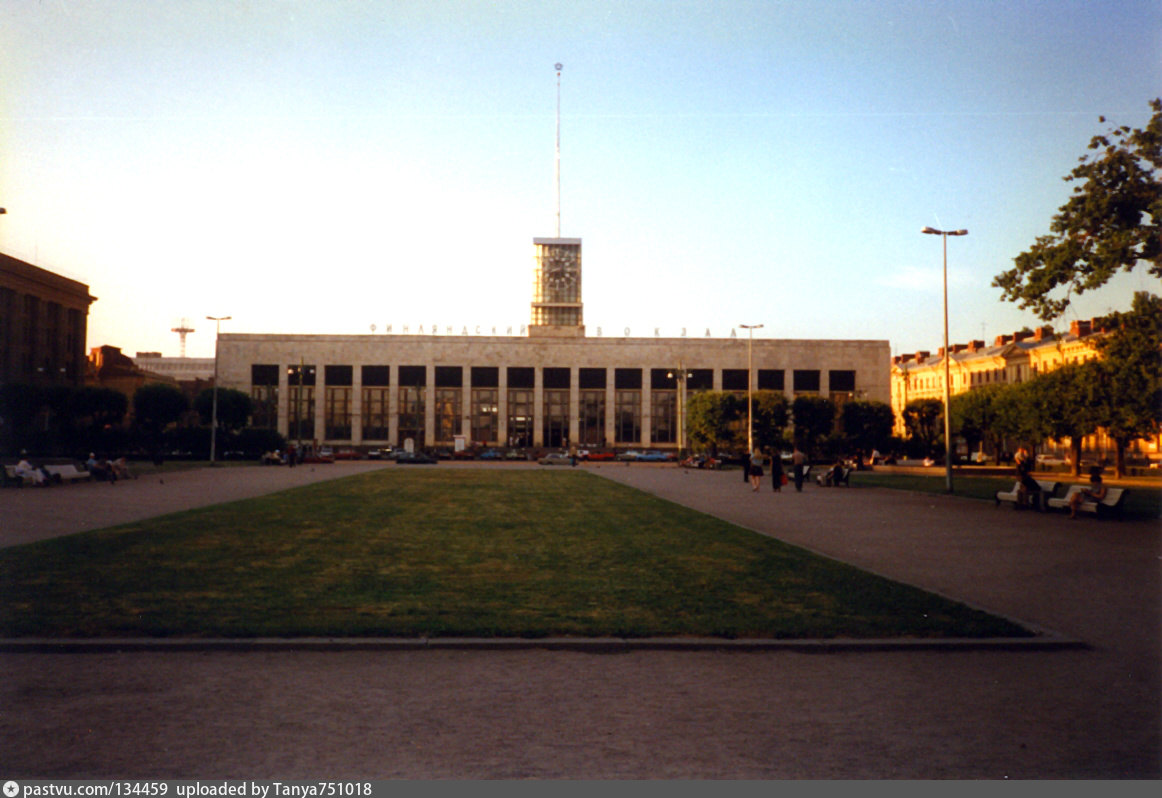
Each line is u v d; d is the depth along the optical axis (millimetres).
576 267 131750
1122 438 56312
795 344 119562
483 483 41875
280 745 6285
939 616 10320
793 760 6090
